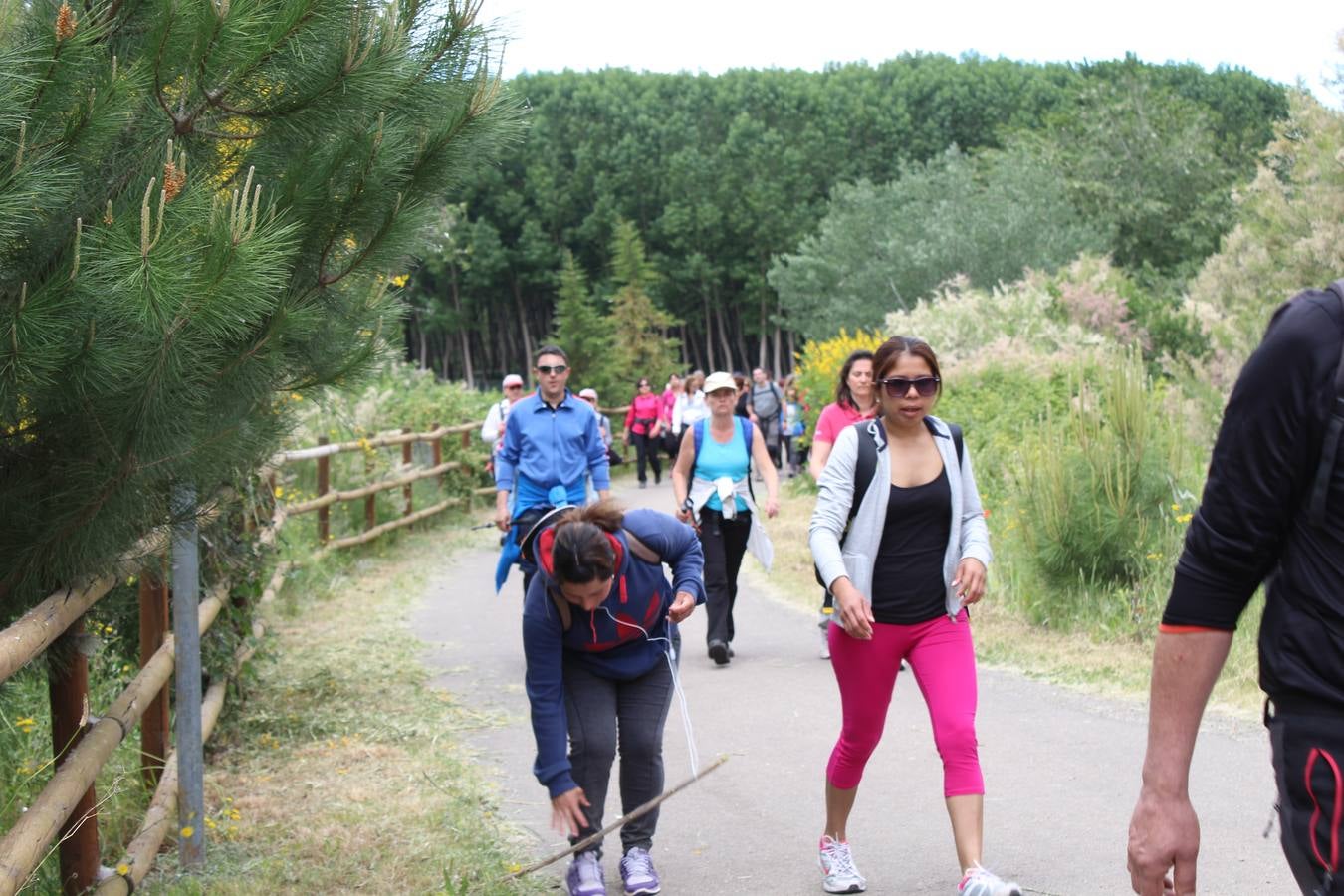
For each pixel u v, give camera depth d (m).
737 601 11.37
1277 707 2.08
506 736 6.88
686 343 105.62
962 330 22.81
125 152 3.65
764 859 4.95
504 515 8.04
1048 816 5.26
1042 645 8.48
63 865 4.05
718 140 106.88
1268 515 2.07
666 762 6.36
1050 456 9.21
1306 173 20.66
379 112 4.02
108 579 4.04
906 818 5.33
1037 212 47.97
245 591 6.97
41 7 3.28
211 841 5.10
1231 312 22.50
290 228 3.39
